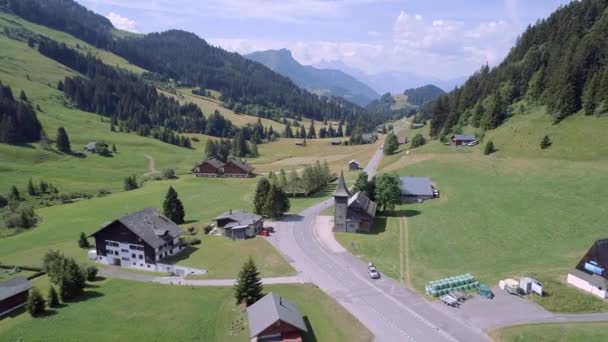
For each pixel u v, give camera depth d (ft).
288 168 633.61
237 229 299.17
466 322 175.73
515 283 195.83
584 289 189.37
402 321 179.63
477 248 255.91
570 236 255.50
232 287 224.12
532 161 405.80
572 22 580.71
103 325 186.60
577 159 379.55
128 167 613.52
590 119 424.05
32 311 195.62
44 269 253.65
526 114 502.79
